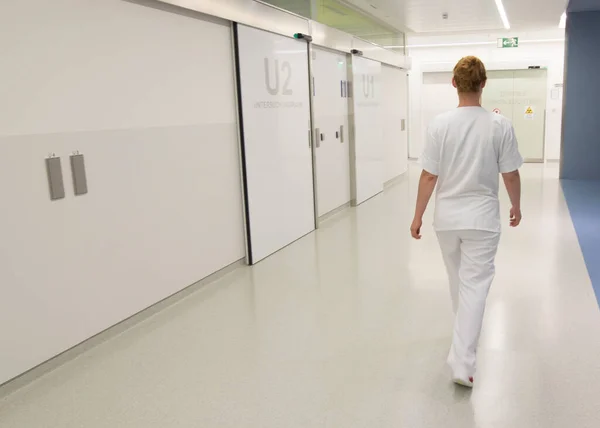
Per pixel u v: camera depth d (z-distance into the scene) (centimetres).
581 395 270
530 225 649
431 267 495
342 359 320
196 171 445
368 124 863
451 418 255
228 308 411
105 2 345
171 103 411
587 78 987
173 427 257
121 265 368
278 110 568
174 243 422
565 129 1016
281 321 381
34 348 307
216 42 464
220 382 298
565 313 375
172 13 408
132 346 349
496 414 256
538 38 1254
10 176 288
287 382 295
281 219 582
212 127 464
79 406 279
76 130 328
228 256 498
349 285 453
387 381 292
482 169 270
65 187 321
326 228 677
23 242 297
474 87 275
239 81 492
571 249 538
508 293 418
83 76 331
